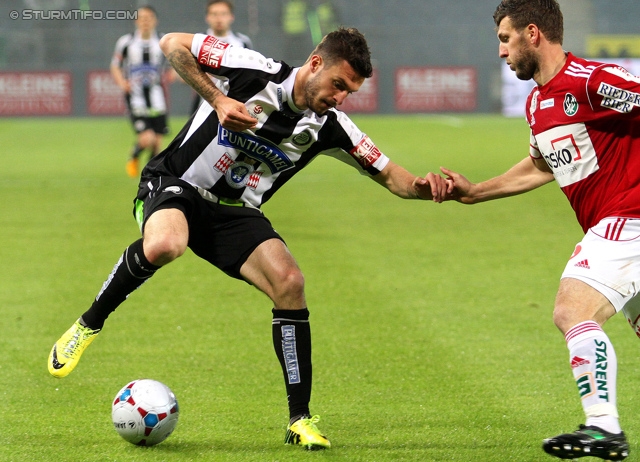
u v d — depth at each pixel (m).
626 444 11.17
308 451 13.30
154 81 50.47
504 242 32.22
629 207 12.38
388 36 115.75
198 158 14.44
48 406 15.59
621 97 12.04
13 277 26.53
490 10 123.19
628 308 13.03
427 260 28.92
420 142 74.44
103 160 62.97
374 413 15.20
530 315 22.08
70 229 34.81
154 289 25.27
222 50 13.73
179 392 16.45
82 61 112.50
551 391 16.33
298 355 13.84
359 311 22.53
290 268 13.92
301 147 14.42
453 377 17.27
